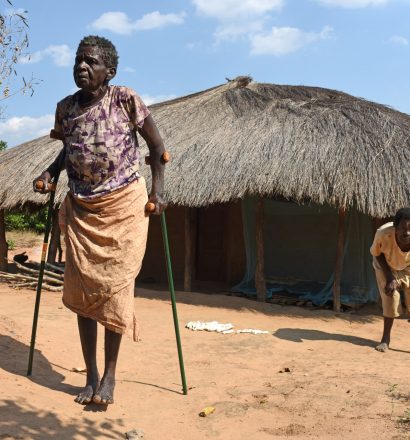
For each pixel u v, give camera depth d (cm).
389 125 953
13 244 1767
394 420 391
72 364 501
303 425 386
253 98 1114
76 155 387
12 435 321
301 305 945
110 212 389
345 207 846
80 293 390
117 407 405
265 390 466
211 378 505
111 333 399
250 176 880
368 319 849
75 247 391
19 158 1161
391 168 865
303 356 599
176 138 1032
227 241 1152
